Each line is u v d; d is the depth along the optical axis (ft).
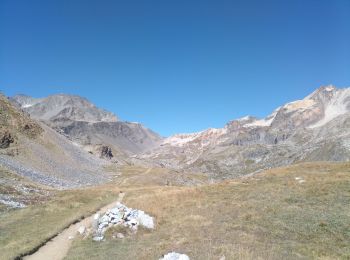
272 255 83.66
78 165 526.57
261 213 122.62
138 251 97.35
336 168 189.37
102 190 278.26
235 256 82.38
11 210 178.19
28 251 107.24
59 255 106.63
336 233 99.09
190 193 171.53
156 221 129.49
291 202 132.57
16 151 393.09
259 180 185.57
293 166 214.07
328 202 126.21
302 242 95.91
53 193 258.37
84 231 129.90
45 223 148.77
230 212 128.67
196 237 103.24
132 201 171.83
